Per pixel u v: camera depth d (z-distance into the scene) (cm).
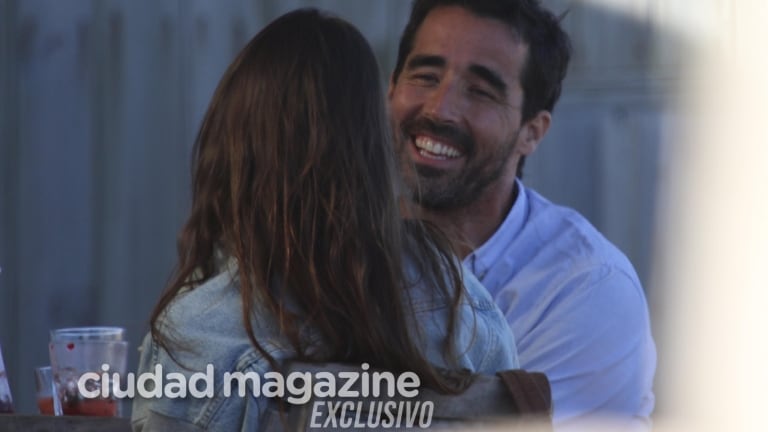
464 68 965
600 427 940
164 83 1477
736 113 1420
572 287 945
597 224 1449
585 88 1446
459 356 609
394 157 617
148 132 1477
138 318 1482
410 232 631
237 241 583
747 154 1416
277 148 585
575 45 1448
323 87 594
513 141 987
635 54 1439
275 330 579
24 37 1484
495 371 629
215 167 601
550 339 930
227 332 578
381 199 597
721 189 1426
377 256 590
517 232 977
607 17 1440
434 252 627
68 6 1482
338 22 618
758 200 1414
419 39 979
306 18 612
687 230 1435
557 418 923
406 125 969
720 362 1418
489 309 645
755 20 1407
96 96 1483
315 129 587
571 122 1450
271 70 596
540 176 1452
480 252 966
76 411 803
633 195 1446
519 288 949
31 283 1489
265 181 583
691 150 1431
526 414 589
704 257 1432
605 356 937
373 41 1448
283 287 577
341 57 604
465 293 629
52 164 1484
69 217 1486
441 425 587
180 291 594
